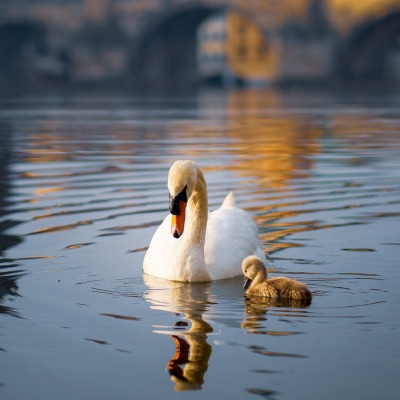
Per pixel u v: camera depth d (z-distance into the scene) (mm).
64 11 144375
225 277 10859
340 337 8289
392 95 87812
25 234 13406
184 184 10141
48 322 8844
